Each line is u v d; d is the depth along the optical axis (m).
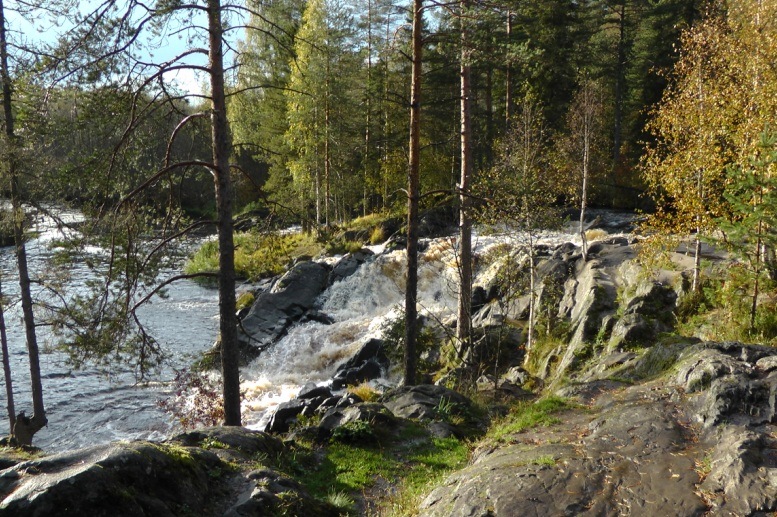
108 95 10.68
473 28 14.52
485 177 19.14
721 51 14.32
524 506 6.16
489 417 11.53
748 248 11.35
